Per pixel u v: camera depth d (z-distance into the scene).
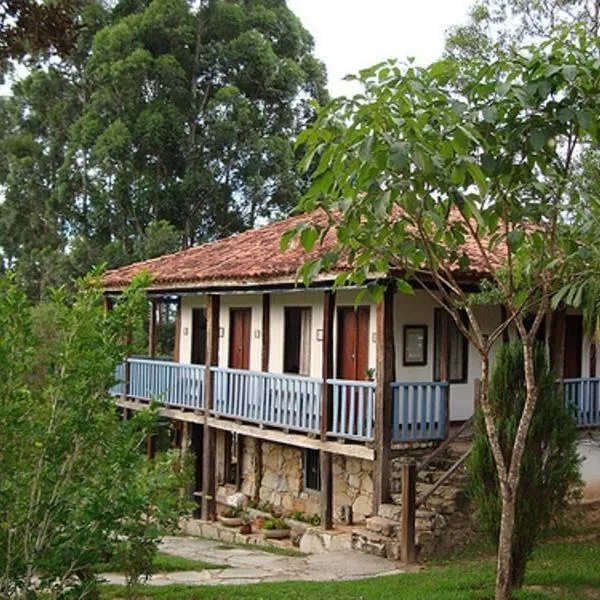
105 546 6.59
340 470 15.61
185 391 17.78
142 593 9.91
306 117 34.81
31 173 35.88
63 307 6.87
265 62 32.88
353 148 6.41
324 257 7.36
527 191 7.57
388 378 12.97
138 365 19.53
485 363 8.09
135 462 6.72
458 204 6.61
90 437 6.59
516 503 9.38
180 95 32.03
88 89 35.16
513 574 9.52
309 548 14.02
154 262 21.08
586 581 10.05
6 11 9.59
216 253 19.22
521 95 6.59
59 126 35.91
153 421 7.08
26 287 34.62
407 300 14.95
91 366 6.54
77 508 6.48
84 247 31.91
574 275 7.78
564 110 6.82
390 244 7.61
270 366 17.25
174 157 32.34
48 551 6.47
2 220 36.47
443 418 13.66
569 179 7.64
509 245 7.06
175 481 7.03
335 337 15.50
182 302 20.72
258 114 32.78
